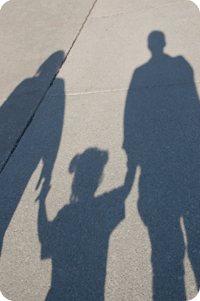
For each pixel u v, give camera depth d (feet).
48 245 6.63
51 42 15.75
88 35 15.38
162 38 13.15
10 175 8.67
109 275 5.85
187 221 6.36
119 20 15.96
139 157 8.13
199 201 6.68
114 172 7.89
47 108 10.99
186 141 8.23
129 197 7.16
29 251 6.61
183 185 7.11
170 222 6.43
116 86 11.10
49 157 8.90
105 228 6.65
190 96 9.67
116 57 12.85
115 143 8.76
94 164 8.27
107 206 7.09
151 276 5.67
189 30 13.15
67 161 8.60
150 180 7.43
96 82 11.66
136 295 5.49
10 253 6.68
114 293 5.59
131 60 12.35
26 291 5.98
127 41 13.76
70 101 11.02
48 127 10.07
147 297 5.43
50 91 11.89
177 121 8.93
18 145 9.70
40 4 21.49
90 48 14.15
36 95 11.89
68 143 9.21
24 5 22.03
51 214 7.26
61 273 6.09
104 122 9.61
